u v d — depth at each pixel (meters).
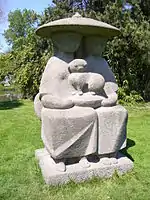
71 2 11.11
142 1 11.24
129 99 10.28
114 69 10.33
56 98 3.19
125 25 9.67
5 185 3.11
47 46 11.20
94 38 3.43
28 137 5.25
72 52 3.42
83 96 3.32
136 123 6.79
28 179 3.26
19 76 11.73
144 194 2.91
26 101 11.62
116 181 3.20
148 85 11.59
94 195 2.89
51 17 10.33
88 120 3.16
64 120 3.08
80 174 3.16
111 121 3.31
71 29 3.20
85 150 3.23
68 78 3.35
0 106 10.15
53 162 3.38
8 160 3.93
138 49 9.89
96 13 10.02
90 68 3.47
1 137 5.30
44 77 3.37
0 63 12.45
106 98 3.43
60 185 3.08
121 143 3.45
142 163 3.78
